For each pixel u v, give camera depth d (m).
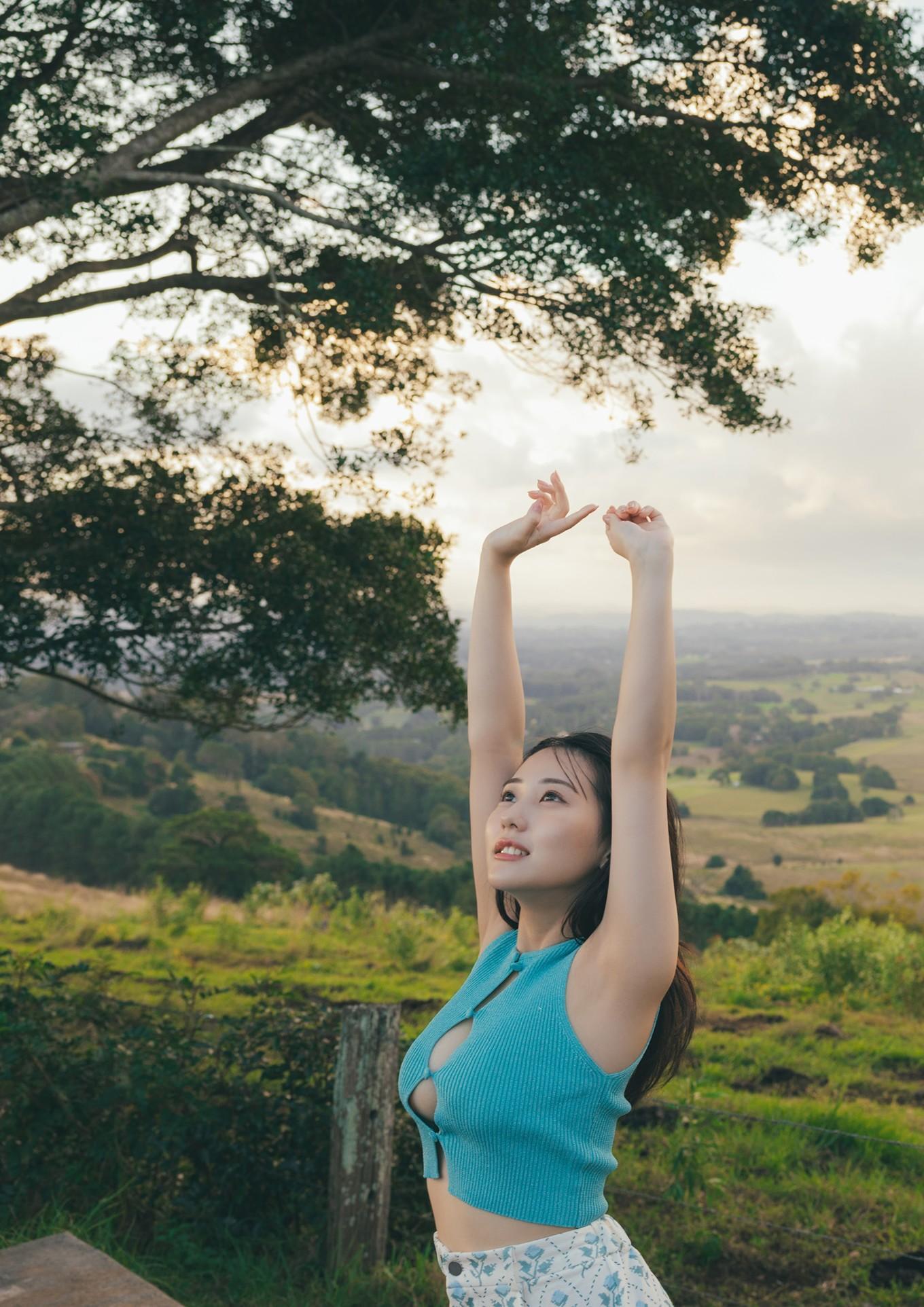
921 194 7.98
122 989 10.65
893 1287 4.84
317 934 16.33
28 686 141.88
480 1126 1.41
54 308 8.51
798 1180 6.03
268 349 9.92
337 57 8.04
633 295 7.81
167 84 8.59
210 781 126.56
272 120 8.96
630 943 1.42
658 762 1.48
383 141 8.77
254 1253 4.51
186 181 7.51
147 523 8.45
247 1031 5.01
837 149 8.53
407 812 129.62
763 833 153.75
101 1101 4.42
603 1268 1.41
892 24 7.92
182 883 56.59
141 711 10.05
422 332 9.69
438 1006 10.83
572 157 7.76
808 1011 11.55
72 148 6.75
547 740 1.69
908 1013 11.74
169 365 9.52
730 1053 9.23
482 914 1.87
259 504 9.07
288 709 9.48
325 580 8.59
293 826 111.81
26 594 8.60
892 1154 6.59
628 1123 6.89
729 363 8.12
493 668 1.92
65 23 7.52
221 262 9.29
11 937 14.88
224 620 8.76
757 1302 4.70
